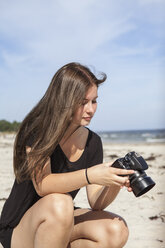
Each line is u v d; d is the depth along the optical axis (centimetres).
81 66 210
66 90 201
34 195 222
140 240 298
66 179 203
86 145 237
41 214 202
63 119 201
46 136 203
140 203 440
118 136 5719
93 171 200
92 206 240
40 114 210
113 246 214
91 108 208
